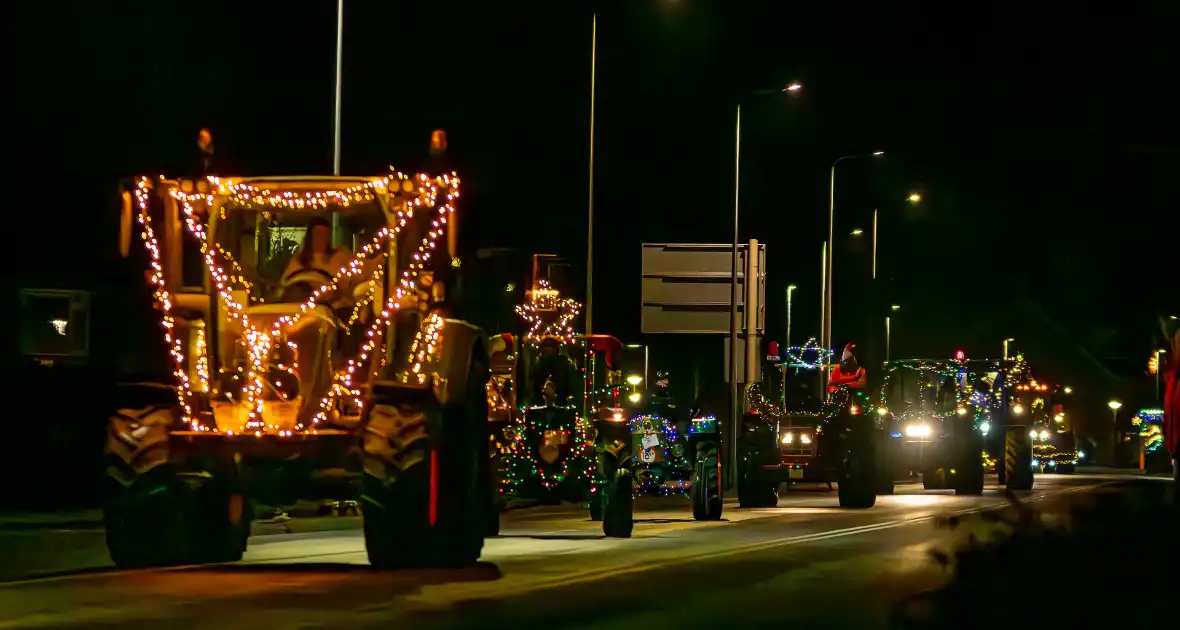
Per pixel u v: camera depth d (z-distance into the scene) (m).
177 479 16.08
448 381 16.64
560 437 25.81
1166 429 10.23
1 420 33.06
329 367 16.23
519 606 13.22
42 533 23.84
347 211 17.48
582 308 37.09
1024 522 10.12
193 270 16.75
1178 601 8.86
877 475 32.59
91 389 34.62
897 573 16.72
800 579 16.03
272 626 11.73
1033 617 9.15
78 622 11.85
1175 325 10.36
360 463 16.16
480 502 17.72
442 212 16.80
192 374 16.42
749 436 32.47
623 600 13.99
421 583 14.91
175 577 15.23
